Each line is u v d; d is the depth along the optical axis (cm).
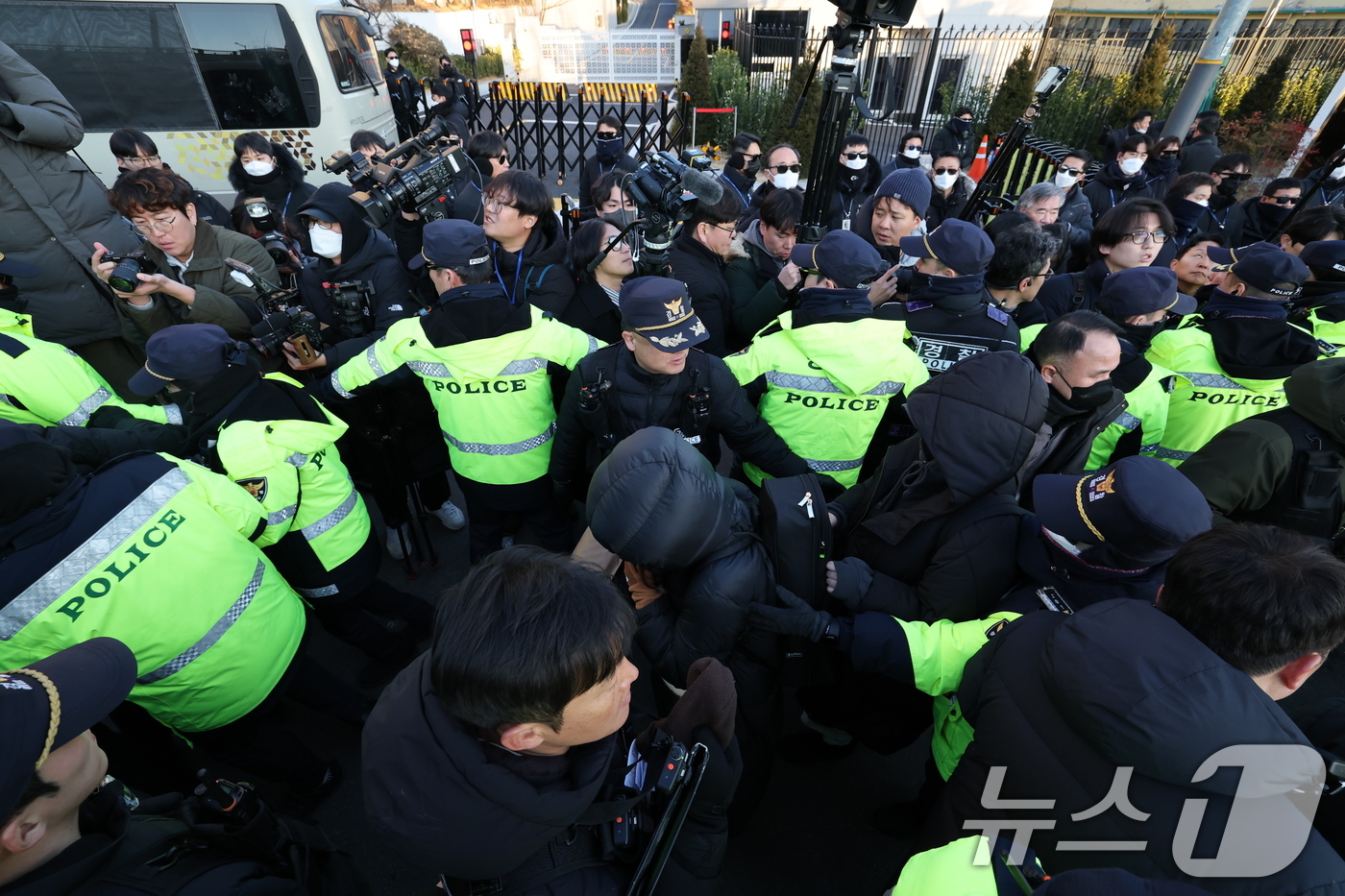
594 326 287
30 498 134
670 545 124
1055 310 315
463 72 1414
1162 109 1045
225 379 195
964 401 145
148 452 163
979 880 86
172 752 205
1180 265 302
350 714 221
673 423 209
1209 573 99
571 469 246
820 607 162
